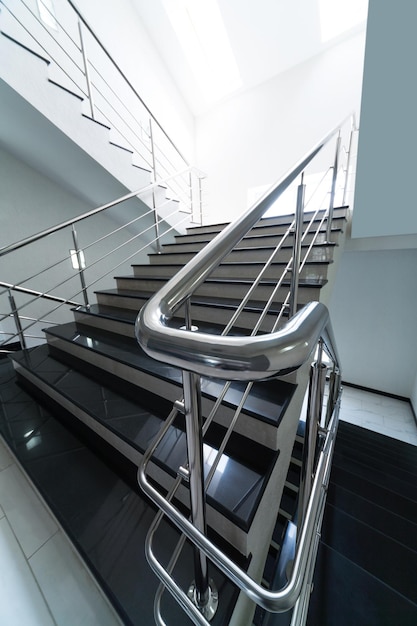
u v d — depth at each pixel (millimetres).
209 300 1493
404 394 3246
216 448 835
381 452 1995
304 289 1229
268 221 2201
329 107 3402
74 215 2934
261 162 4039
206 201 4652
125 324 1590
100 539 792
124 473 998
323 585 829
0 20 1517
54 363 1516
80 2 2820
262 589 372
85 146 1917
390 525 1137
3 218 2420
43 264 2750
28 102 1539
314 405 627
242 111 4090
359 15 3039
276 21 3258
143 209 2701
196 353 320
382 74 1313
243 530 622
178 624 613
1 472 1170
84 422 1257
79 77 2846
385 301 3156
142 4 3445
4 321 2551
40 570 816
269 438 814
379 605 776
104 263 3342
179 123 4332
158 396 1150
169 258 2334
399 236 1852
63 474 1001
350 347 3510
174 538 791
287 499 1193
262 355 287
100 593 758
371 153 1463
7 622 707
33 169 2547
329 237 1524
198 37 3766
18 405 1410
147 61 3713
